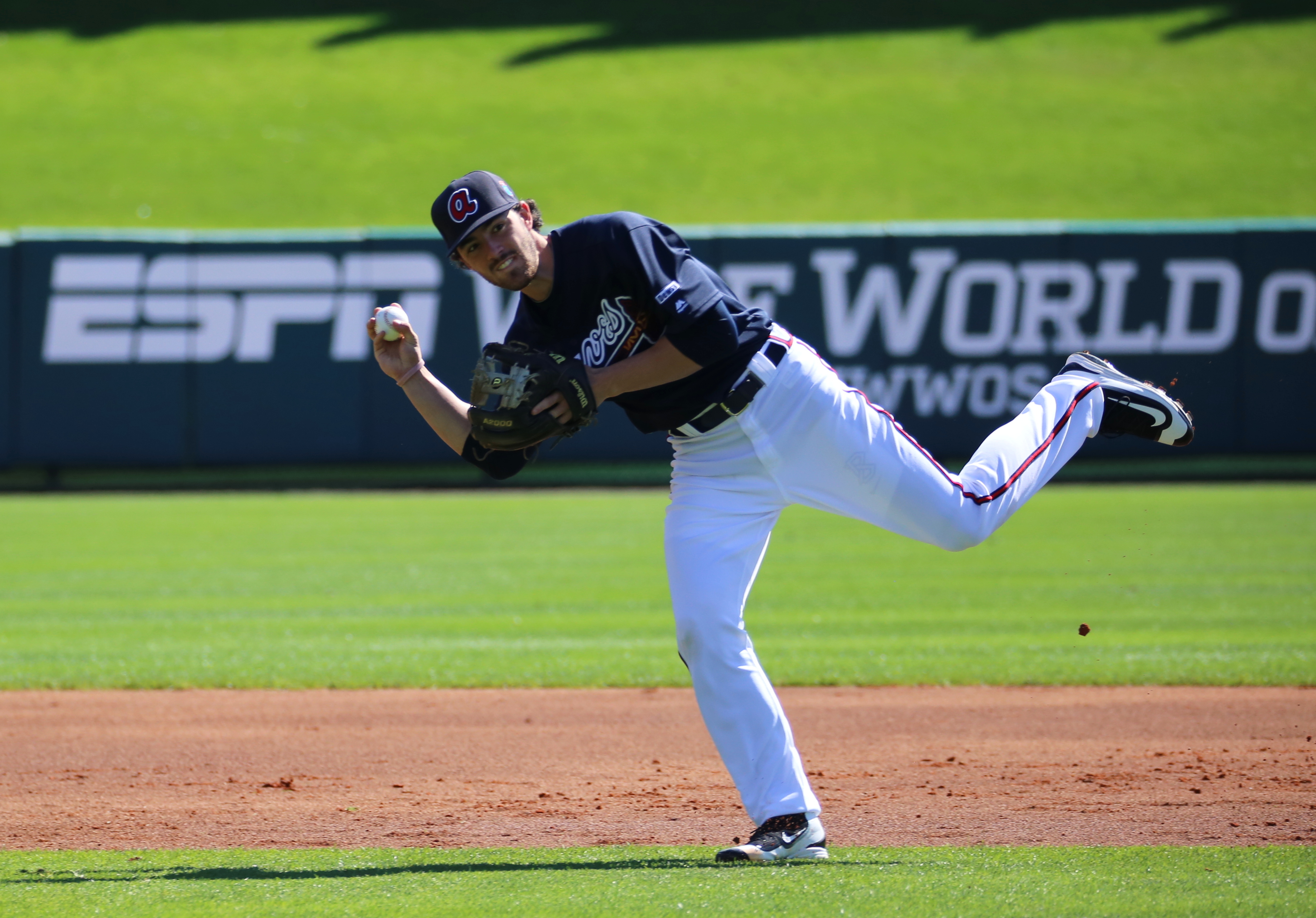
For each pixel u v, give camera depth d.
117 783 17.64
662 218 89.88
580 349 12.69
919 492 12.98
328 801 16.56
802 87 108.88
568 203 92.19
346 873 12.69
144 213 91.06
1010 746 19.62
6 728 21.41
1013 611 32.41
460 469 67.81
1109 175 93.81
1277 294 63.88
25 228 88.50
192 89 110.00
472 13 123.38
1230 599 33.75
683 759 19.14
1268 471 66.12
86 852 13.95
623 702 23.44
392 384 64.88
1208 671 25.05
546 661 26.80
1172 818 15.02
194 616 32.28
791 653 27.22
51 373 64.31
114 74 112.44
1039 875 12.06
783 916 10.73
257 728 21.41
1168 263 64.31
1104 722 21.31
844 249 65.25
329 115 105.69
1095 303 64.69
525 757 19.31
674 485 13.20
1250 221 64.12
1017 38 114.94
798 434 12.70
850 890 11.48
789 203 91.56
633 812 15.85
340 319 64.75
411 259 64.69
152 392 64.50
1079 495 59.59
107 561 41.97
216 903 11.49
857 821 15.16
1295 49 109.81
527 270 12.16
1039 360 65.00
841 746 19.84
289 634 29.86
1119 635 29.05
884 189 93.19
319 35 119.56
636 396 12.82
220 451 64.75
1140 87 106.12
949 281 65.00
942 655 26.89
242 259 64.56
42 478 68.06
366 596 35.19
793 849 12.70
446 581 37.84
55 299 64.31
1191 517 51.03
